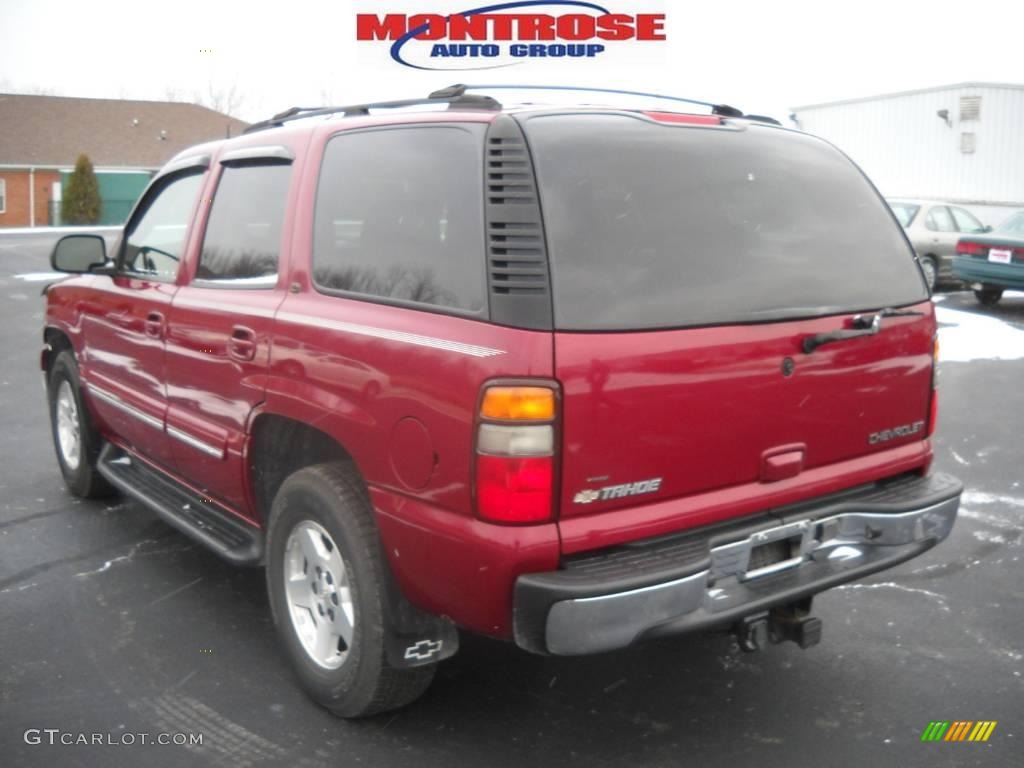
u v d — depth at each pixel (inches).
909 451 140.7
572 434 105.5
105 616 168.1
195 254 166.7
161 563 191.9
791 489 124.5
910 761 126.0
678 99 142.9
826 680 147.2
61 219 1673.2
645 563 110.0
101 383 201.3
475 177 114.7
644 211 115.1
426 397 112.3
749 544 120.5
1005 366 390.9
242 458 148.3
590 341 106.3
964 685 145.8
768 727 134.1
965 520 218.5
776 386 120.6
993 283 545.3
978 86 891.4
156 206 188.1
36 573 186.4
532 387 104.0
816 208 132.2
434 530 112.0
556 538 106.4
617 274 110.2
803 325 122.9
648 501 112.5
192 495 178.5
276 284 142.9
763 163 129.5
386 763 125.1
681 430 112.8
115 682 145.5
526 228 107.9
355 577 125.3
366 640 125.3
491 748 128.6
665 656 154.8
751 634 126.1
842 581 127.6
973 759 126.6
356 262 129.6
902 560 135.1
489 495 105.8
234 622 166.1
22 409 325.1
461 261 113.4
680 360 111.7
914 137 941.8
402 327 117.3
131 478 197.5
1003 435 288.5
